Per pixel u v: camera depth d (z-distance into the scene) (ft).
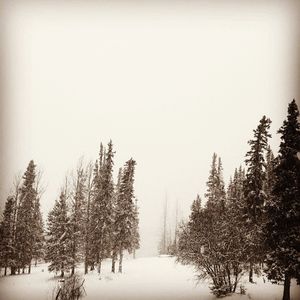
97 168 140.77
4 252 117.60
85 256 122.62
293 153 68.69
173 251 217.36
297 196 67.05
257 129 100.58
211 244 76.48
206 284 93.56
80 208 128.47
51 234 120.67
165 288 91.45
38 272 130.62
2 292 82.79
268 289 79.82
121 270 130.41
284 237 66.18
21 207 126.52
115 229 133.39
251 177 98.17
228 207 115.14
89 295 81.05
